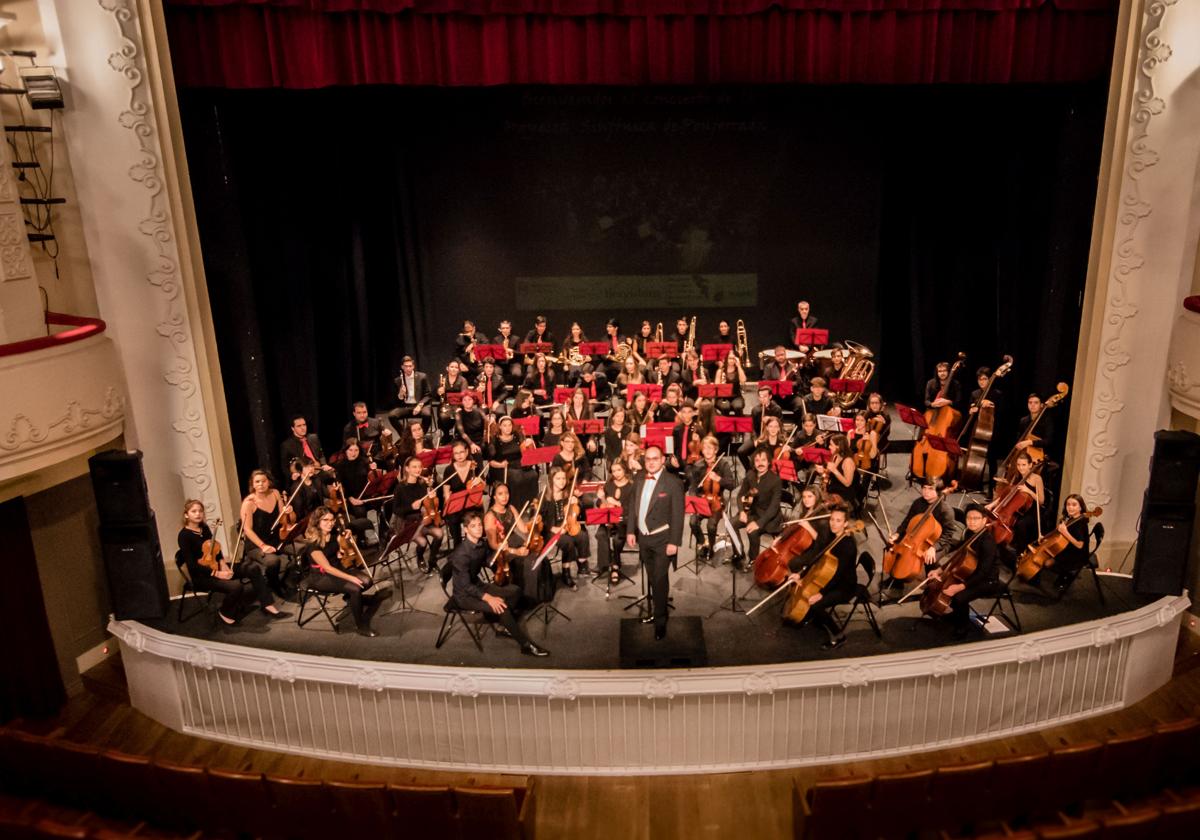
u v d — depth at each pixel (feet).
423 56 34.17
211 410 33.45
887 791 22.29
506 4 33.53
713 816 25.48
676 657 26.53
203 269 33.17
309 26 33.19
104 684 31.37
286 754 28.25
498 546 29.43
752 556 32.17
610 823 25.34
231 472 34.81
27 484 28.94
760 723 26.55
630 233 46.85
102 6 29.78
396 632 29.43
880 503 35.65
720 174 45.85
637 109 44.83
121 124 30.60
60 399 27.20
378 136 44.75
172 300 32.12
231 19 32.58
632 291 47.75
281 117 40.52
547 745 26.91
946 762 26.99
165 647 28.32
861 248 46.85
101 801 24.17
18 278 27.66
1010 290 42.24
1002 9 33.19
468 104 44.73
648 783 26.71
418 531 32.76
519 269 47.39
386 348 47.67
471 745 27.09
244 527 31.50
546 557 29.76
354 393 46.42
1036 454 32.32
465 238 46.93
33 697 30.12
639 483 28.50
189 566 29.89
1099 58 33.65
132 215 31.32
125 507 28.48
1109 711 28.84
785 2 33.37
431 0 33.30
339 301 44.62
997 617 29.09
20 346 26.12
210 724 28.84
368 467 35.78
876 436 36.94
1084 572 31.96
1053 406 37.40
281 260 41.50
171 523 33.94
